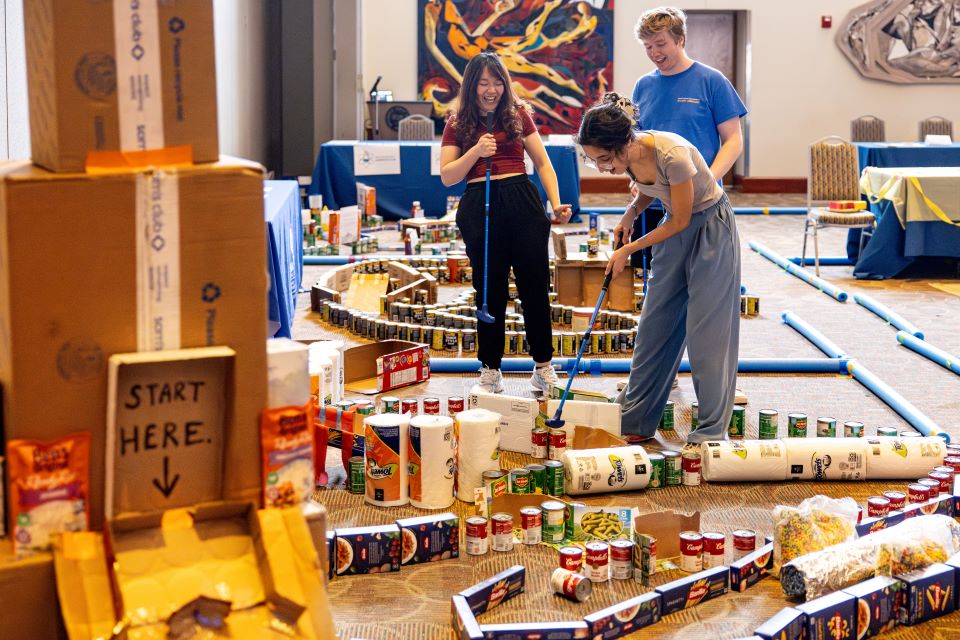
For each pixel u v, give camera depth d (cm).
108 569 185
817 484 351
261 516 196
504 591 261
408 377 469
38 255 179
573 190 1119
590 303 644
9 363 181
